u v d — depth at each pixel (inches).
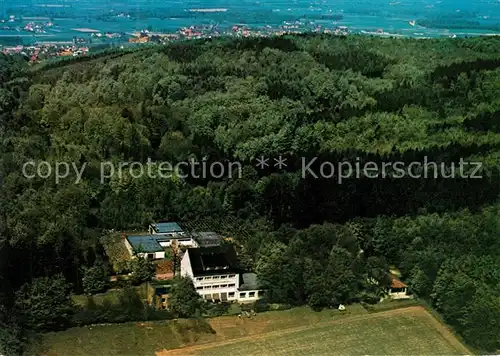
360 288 4815.5
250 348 4133.9
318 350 4151.1
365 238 5388.8
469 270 4761.3
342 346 4207.7
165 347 4111.7
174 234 5634.8
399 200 5856.3
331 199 5885.8
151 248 5285.4
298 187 5959.6
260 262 4761.3
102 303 4471.0
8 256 4510.3
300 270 4704.7
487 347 4229.8
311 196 5940.0
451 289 4579.2
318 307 4643.2
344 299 4717.0
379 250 5295.3
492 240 5211.6
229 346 4146.2
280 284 4660.4
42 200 5718.5
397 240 5270.7
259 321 4443.9
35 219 5295.3
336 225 5442.9
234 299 4699.8
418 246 5147.6
